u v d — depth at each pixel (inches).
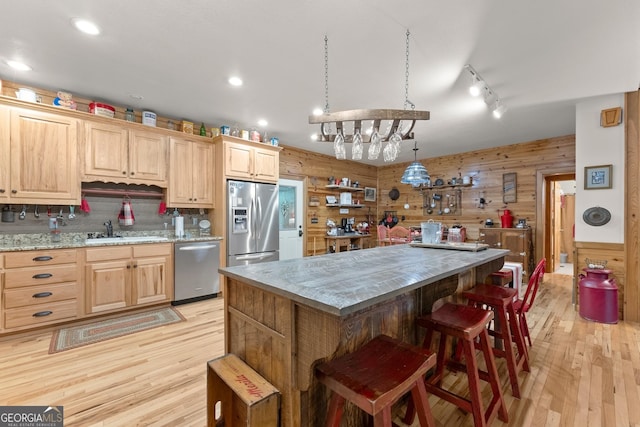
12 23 76.9
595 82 110.5
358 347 57.2
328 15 74.6
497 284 102.4
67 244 112.5
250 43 86.7
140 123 137.8
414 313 72.2
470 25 78.2
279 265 67.9
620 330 112.0
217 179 157.8
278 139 192.7
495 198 214.5
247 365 57.4
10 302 100.6
